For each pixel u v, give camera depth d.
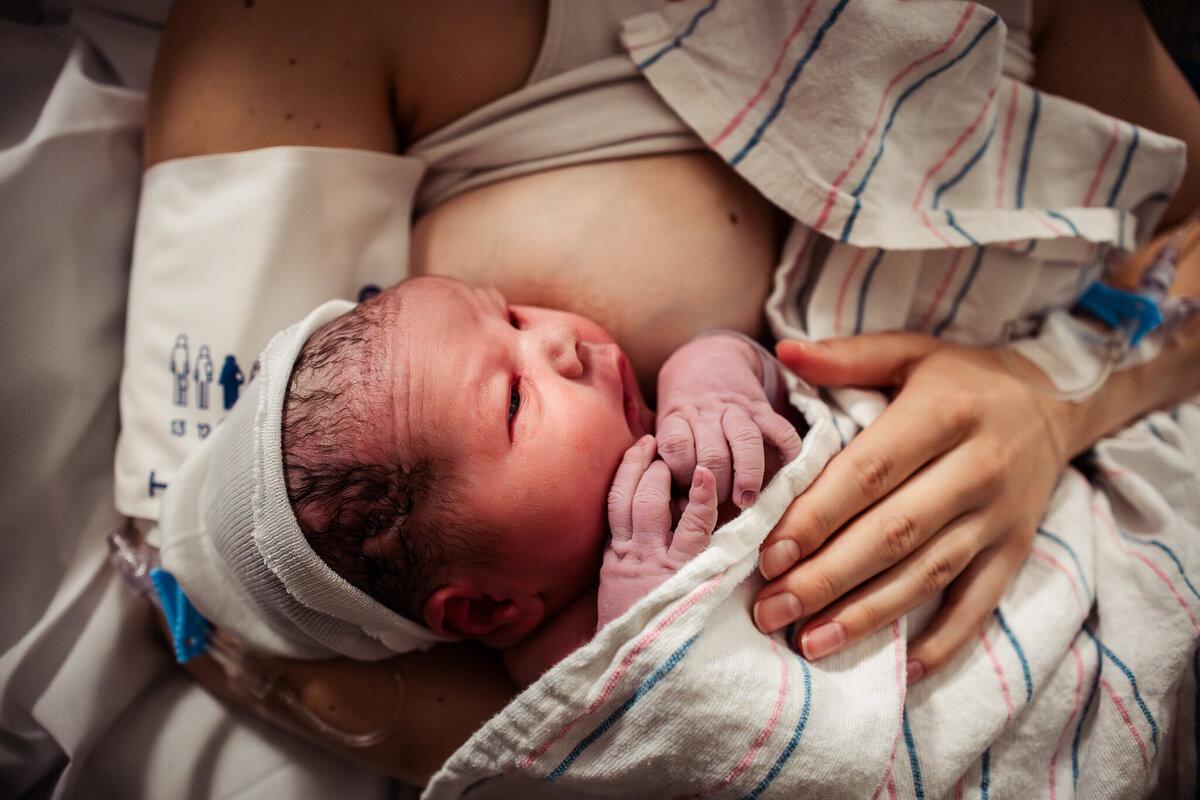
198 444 0.82
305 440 0.67
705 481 0.62
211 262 0.80
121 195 0.95
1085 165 0.87
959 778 0.71
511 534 0.67
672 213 0.82
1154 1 1.17
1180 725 0.81
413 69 0.83
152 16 1.03
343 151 0.81
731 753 0.60
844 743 0.62
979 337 0.88
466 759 0.66
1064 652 0.75
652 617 0.60
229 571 0.75
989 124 0.79
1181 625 0.75
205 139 0.81
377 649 0.80
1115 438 0.92
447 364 0.67
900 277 0.84
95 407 0.94
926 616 0.75
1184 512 0.87
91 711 0.88
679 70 0.80
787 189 0.78
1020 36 0.90
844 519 0.70
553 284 0.84
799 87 0.76
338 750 0.87
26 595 0.90
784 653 0.67
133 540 0.91
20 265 0.88
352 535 0.66
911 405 0.76
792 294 0.88
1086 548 0.81
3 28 1.00
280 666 0.85
